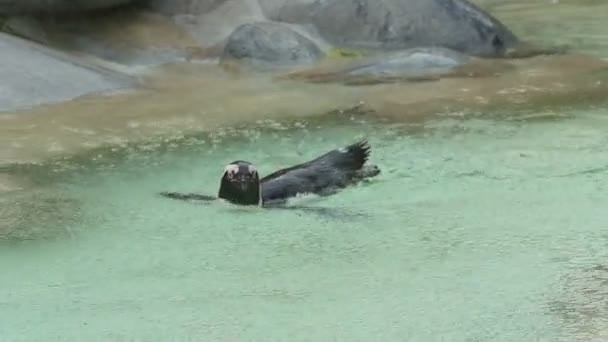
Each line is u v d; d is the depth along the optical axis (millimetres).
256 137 29641
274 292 19078
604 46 41188
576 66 37812
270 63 38281
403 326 17391
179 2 41656
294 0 41719
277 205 24156
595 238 21469
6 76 33531
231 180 24062
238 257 20969
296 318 17859
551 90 34312
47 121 31062
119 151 28484
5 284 19734
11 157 27766
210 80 36562
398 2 40781
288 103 33219
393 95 33938
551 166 26453
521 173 25953
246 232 22391
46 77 34094
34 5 38625
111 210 24000
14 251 21547
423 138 29109
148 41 39656
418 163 26859
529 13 48438
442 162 26922
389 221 22844
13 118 31281
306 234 22203
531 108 32188
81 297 19047
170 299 18875
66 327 17672
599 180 25328
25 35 38344
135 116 31781
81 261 20953
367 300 18562
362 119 31266
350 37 40281
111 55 38656
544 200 24000
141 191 25312
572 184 25094
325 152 28141
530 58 39312
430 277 19594
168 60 38812
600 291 18625
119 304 18672
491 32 40625
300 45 38781
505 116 31281
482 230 22141
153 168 27078
